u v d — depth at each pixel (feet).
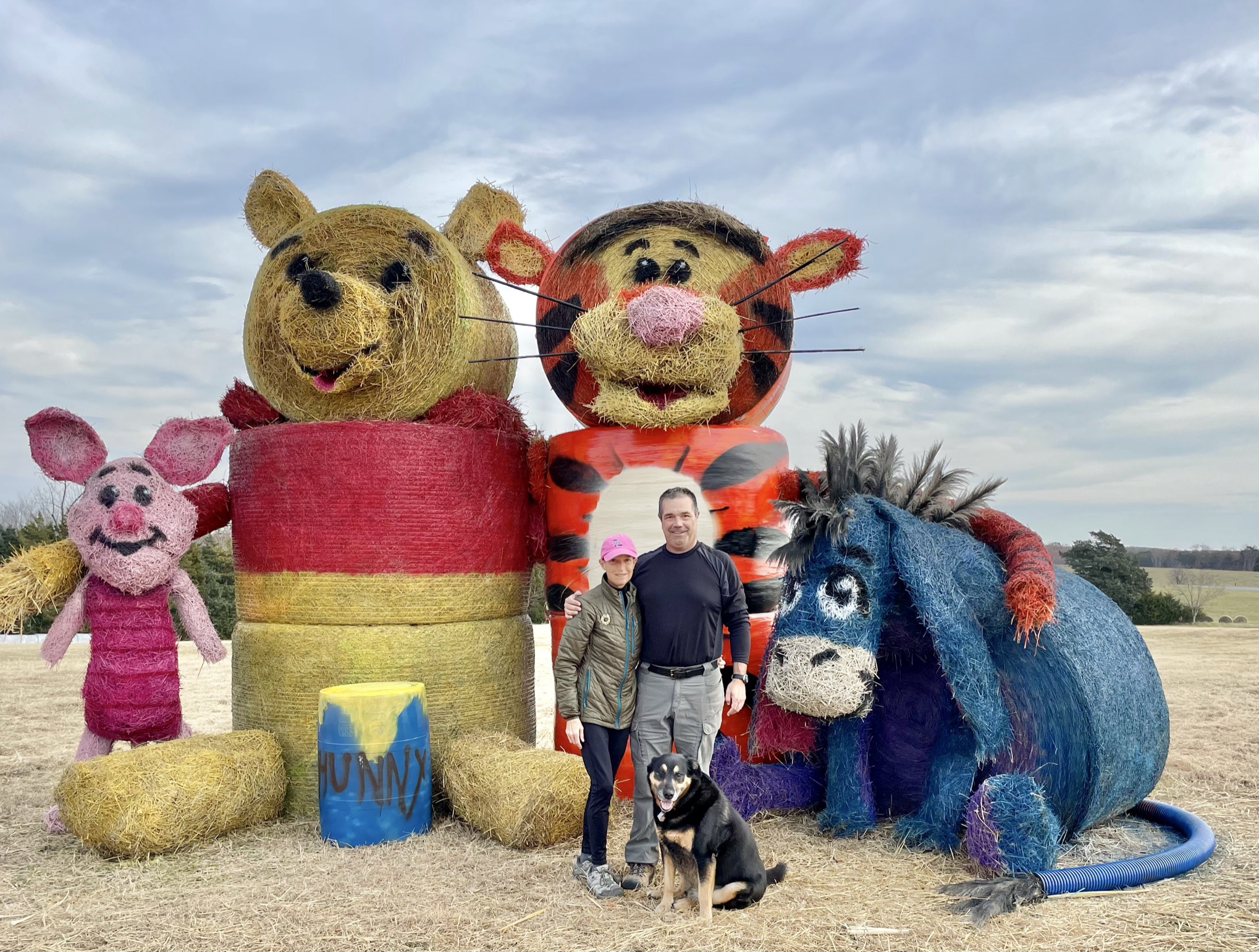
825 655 16.05
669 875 13.47
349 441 19.52
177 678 19.90
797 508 17.01
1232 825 17.92
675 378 18.51
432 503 19.77
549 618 20.92
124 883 15.15
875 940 12.27
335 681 19.22
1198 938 12.27
